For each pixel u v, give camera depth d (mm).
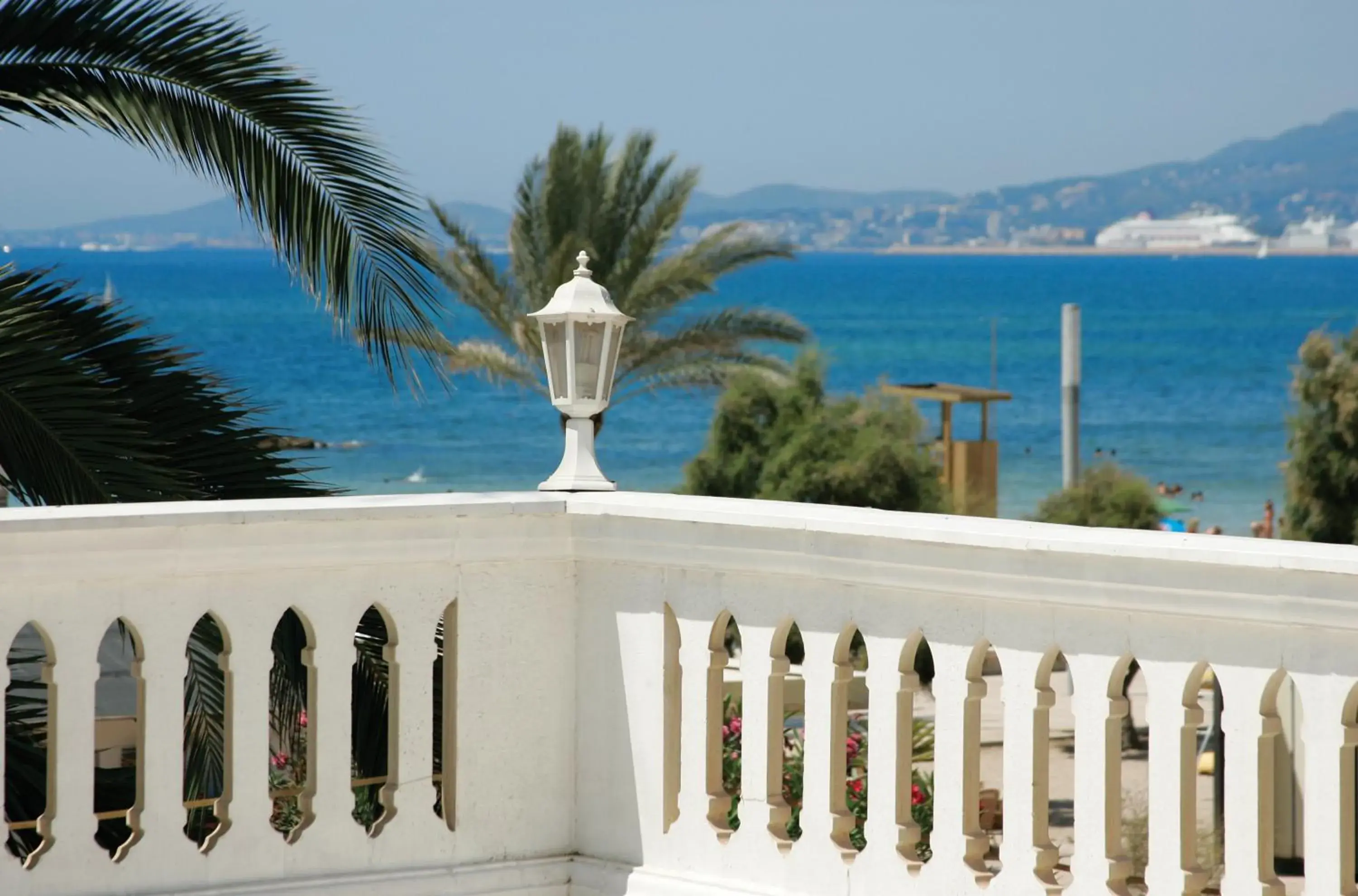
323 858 6426
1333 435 38438
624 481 117750
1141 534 5449
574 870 6887
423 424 124250
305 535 6223
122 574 5918
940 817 5906
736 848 6445
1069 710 34438
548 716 6898
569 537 6840
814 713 6223
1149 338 179500
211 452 9352
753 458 51031
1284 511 39531
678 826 6629
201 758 8875
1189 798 5414
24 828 8273
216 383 9727
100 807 8836
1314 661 5105
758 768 6387
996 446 61594
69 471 8758
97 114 10125
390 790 6598
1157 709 5422
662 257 57281
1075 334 54625
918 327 192875
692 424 125312
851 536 5961
